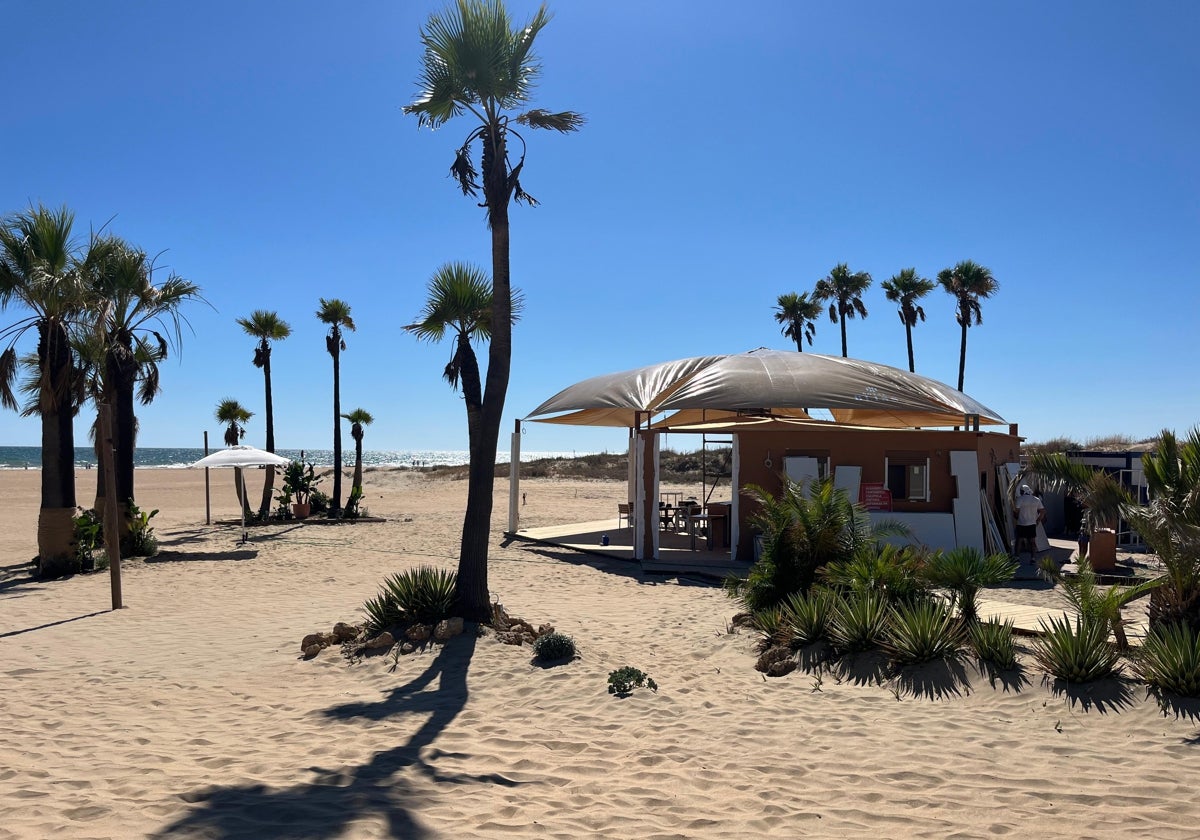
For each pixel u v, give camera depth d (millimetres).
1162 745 5840
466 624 9289
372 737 6156
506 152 9664
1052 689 6945
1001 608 10266
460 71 9141
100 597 12352
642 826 4578
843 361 20312
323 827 4371
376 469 62281
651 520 16828
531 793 5086
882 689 7477
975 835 4496
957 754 5816
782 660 8320
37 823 4359
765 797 5070
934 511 16609
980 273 41906
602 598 12781
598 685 7539
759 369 18906
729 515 19047
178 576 14523
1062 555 17688
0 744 5859
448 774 5375
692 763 5691
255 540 20641
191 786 5004
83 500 34438
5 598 12211
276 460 19922
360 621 10336
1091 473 8711
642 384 19344
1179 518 7473
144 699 7141
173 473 63812
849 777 5410
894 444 16828
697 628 10203
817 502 10305
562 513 29828
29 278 14141
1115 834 4492
